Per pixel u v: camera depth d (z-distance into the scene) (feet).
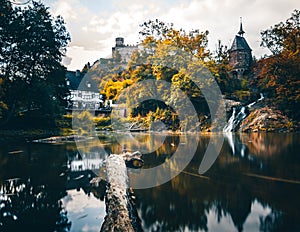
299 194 24.26
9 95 81.82
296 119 83.56
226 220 18.98
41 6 88.07
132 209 20.38
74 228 17.93
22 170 34.94
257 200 22.82
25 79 83.82
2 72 82.64
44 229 17.87
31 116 86.17
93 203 22.63
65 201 23.02
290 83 86.53
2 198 23.99
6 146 56.49
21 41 82.43
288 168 34.42
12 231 17.65
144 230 17.52
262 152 46.44
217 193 24.77
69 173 33.09
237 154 45.24
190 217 19.51
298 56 92.43
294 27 101.96
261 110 87.15
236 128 85.25
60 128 87.30
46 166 37.29
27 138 69.51
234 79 113.29
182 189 26.23
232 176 30.91
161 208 21.24
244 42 136.87
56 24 91.15
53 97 93.56
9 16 79.30
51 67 89.61
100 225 18.37
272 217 19.27
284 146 51.83
